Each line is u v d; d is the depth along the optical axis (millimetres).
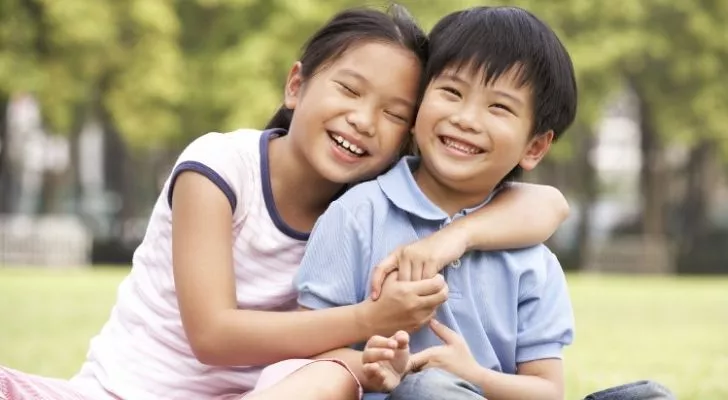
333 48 3564
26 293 15078
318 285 3412
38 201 38156
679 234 34906
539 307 3521
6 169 30359
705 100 29422
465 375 3262
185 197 3514
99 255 29547
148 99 26656
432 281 3252
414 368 3238
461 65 3395
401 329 3277
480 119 3383
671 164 35531
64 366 7566
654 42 28625
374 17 3598
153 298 3643
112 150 36562
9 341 9289
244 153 3609
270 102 26500
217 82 27016
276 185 3639
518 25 3447
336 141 3541
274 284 3641
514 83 3393
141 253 3750
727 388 7469
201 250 3469
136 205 37469
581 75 28672
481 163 3416
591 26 28766
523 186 3713
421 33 3611
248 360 3389
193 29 28016
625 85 32188
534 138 3516
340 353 3295
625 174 44281
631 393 3277
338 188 3719
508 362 3494
